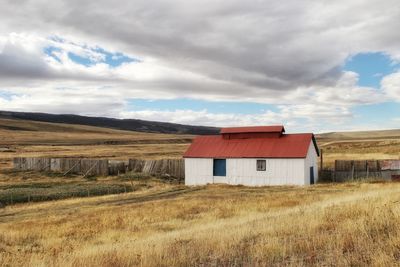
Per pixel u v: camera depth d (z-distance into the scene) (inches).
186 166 1969.7
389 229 401.4
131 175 2218.3
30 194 1576.0
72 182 2091.5
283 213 746.2
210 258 401.4
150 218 919.7
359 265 319.9
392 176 1765.5
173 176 2215.8
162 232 727.7
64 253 500.7
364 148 3912.4
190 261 391.2
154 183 2023.9
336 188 1445.6
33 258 474.9
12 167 2669.8
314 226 488.4
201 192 1592.0
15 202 1470.2
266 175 1791.3
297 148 1766.7
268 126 1904.5
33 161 2549.2
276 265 355.3
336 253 355.6
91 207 1261.1
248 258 383.6
